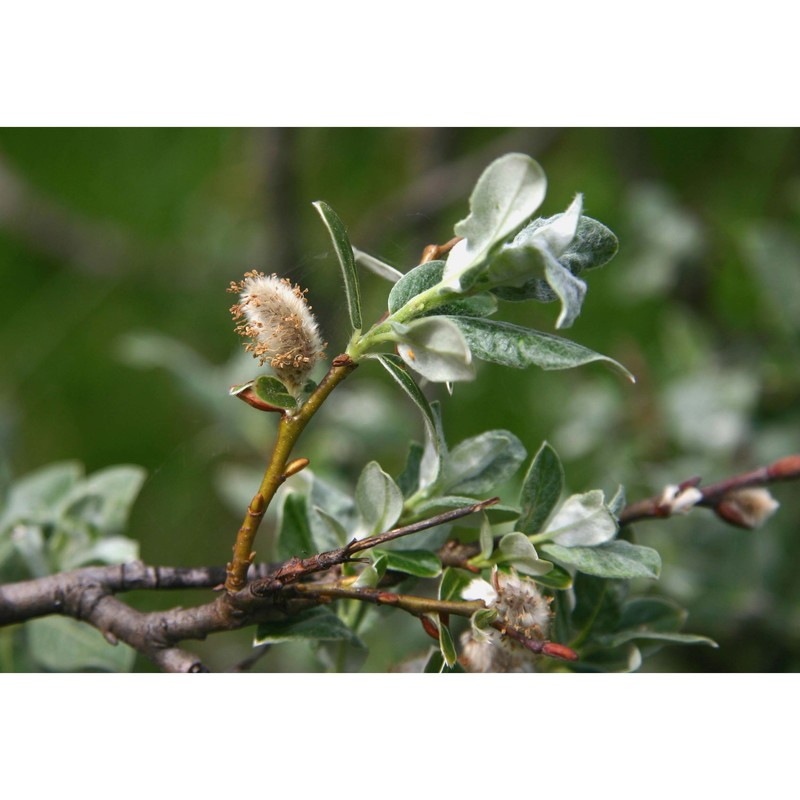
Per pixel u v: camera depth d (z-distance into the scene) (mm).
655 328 917
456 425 865
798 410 710
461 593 445
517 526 458
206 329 1064
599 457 715
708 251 867
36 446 1055
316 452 670
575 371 863
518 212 413
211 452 708
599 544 453
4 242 1125
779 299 691
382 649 578
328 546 480
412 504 459
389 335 419
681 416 695
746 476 482
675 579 603
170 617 463
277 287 435
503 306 919
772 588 632
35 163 1161
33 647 525
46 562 531
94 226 1143
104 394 1079
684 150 1010
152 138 1148
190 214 1127
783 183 949
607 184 1014
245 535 436
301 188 1044
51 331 1103
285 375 431
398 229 712
